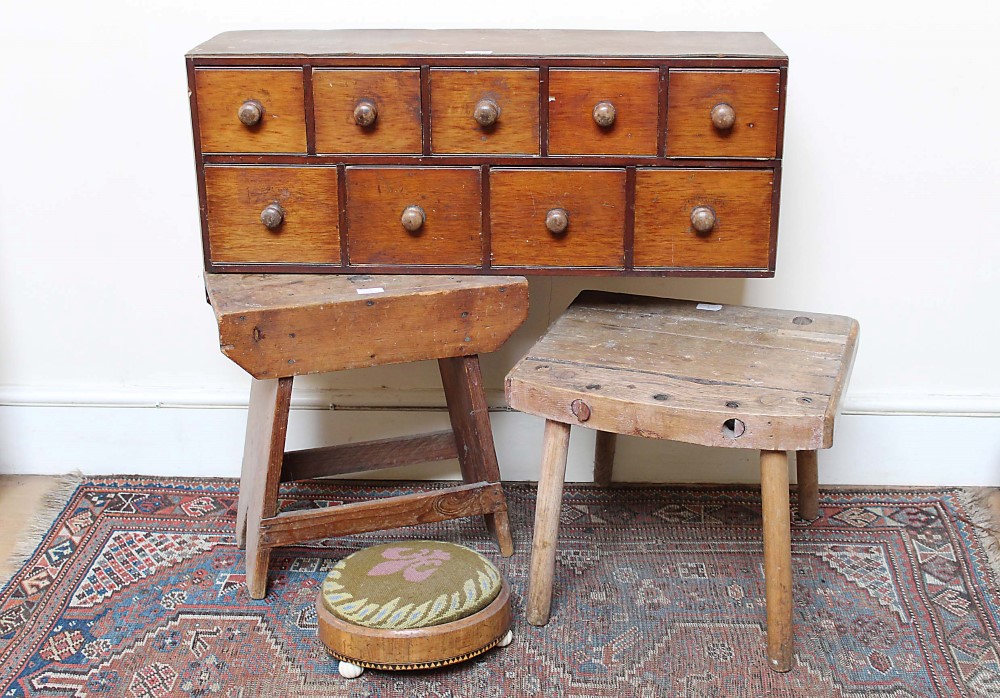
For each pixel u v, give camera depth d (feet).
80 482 7.10
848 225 6.60
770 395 4.86
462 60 5.24
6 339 6.97
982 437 6.97
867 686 5.18
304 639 5.53
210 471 7.19
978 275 6.67
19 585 5.97
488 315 5.57
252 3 6.31
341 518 5.79
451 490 5.98
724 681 5.21
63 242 6.74
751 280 6.75
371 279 5.59
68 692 5.13
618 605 5.78
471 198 5.48
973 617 5.70
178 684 5.20
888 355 6.88
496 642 5.33
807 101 6.37
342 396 7.03
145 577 6.06
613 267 5.57
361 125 5.32
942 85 6.30
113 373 7.06
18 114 6.46
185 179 6.61
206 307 6.89
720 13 6.27
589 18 6.32
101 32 6.31
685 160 5.35
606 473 6.98
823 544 6.37
